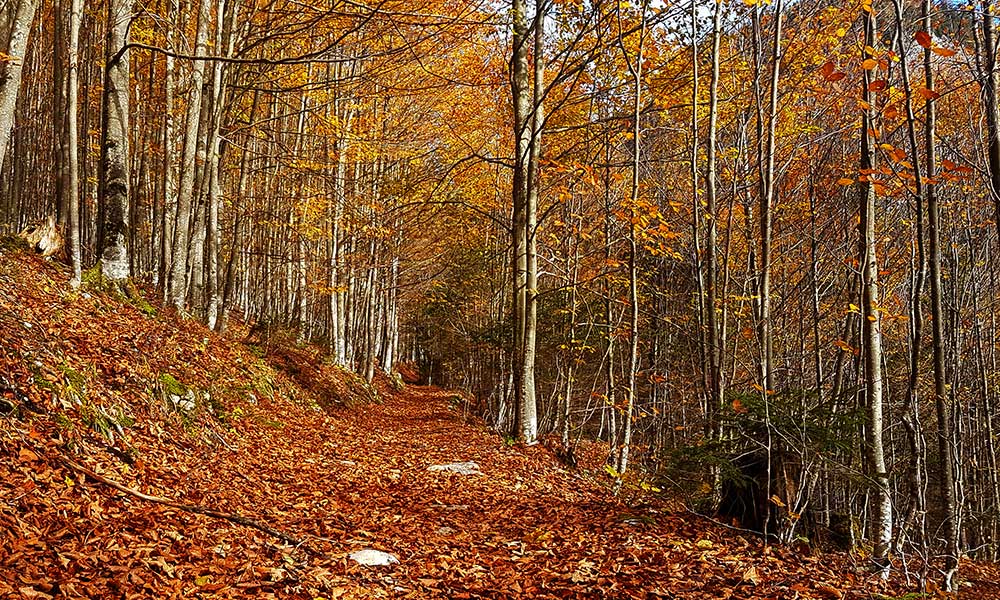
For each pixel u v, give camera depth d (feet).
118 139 38.45
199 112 45.57
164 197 47.26
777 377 45.96
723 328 36.37
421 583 15.76
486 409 81.46
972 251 39.40
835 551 20.16
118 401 23.81
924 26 21.38
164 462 21.94
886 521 21.71
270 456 29.68
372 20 33.83
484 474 32.50
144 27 50.11
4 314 23.40
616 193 51.06
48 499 14.71
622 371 53.93
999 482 49.75
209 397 32.14
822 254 41.14
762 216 31.53
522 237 43.39
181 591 12.54
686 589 15.69
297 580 14.30
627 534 20.56
